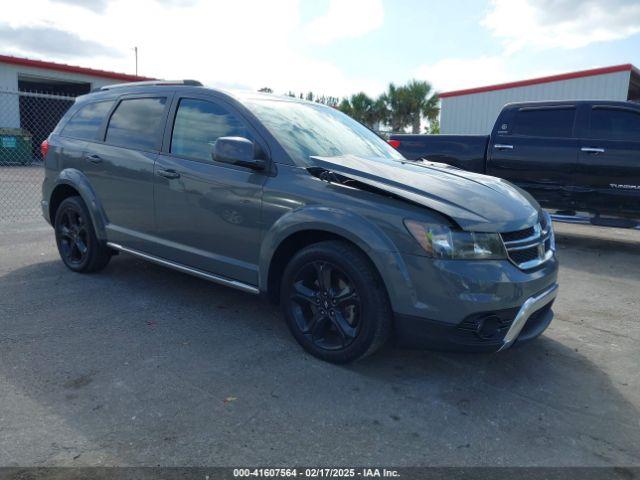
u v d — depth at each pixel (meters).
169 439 2.61
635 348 4.00
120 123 4.84
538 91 20.00
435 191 3.30
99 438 2.59
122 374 3.26
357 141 4.43
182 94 4.40
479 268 3.04
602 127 7.37
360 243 3.20
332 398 3.08
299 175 3.58
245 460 2.48
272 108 4.14
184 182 4.14
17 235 7.21
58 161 5.33
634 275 6.20
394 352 3.74
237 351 3.65
